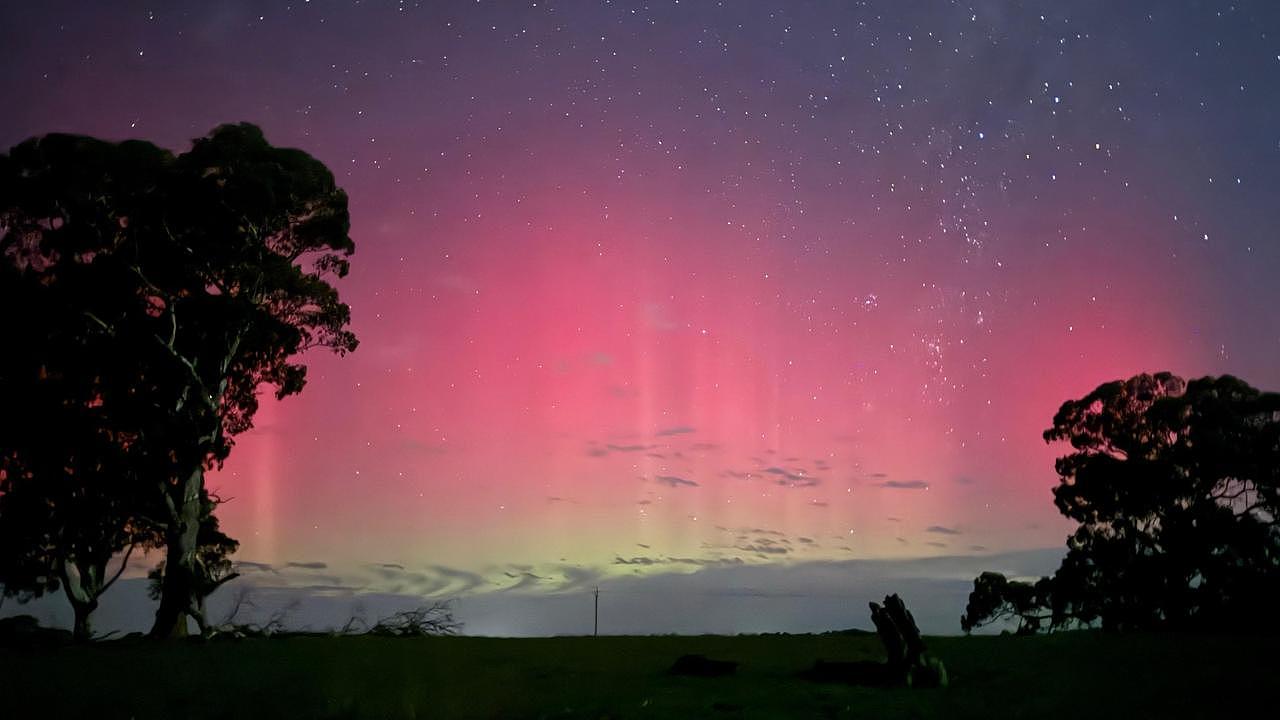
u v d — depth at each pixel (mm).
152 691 12992
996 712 10148
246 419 35219
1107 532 44750
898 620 13078
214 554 34344
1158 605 42000
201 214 31188
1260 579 39469
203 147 32031
